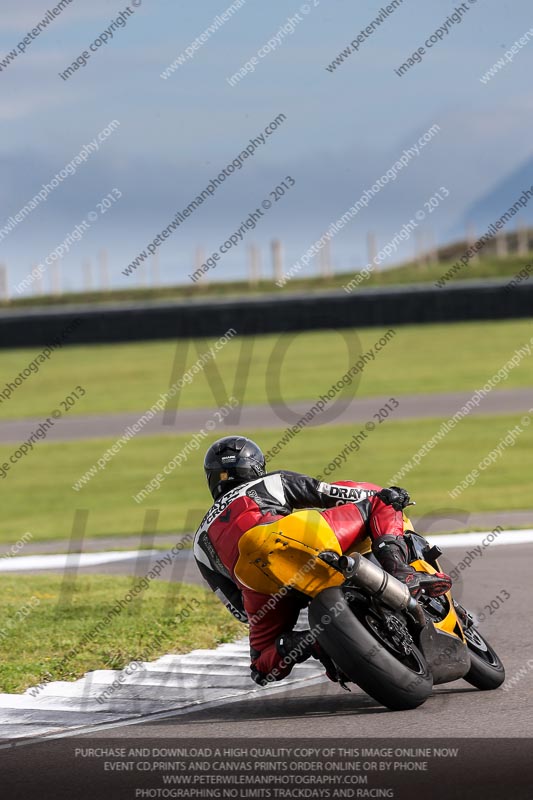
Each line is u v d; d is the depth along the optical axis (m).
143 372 99.06
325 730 16.91
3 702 19.36
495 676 19.06
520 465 54.88
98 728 17.67
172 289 151.12
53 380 98.50
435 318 110.88
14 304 151.38
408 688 17.06
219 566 18.95
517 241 164.88
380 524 17.94
